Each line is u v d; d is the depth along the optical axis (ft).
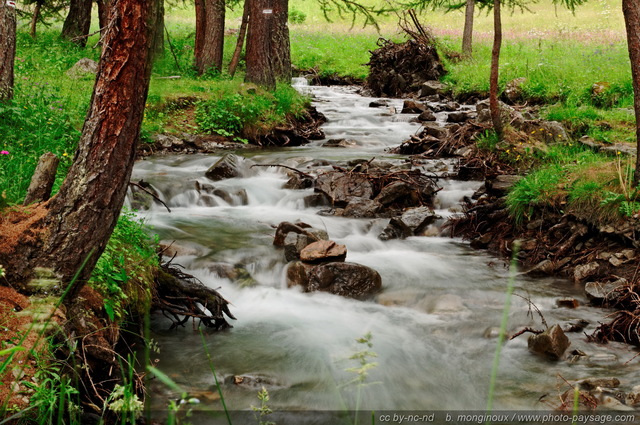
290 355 17.63
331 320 20.40
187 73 62.69
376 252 27.58
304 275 22.84
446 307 21.52
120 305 16.01
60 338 12.28
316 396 15.51
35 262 13.04
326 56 99.25
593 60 69.00
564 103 54.08
